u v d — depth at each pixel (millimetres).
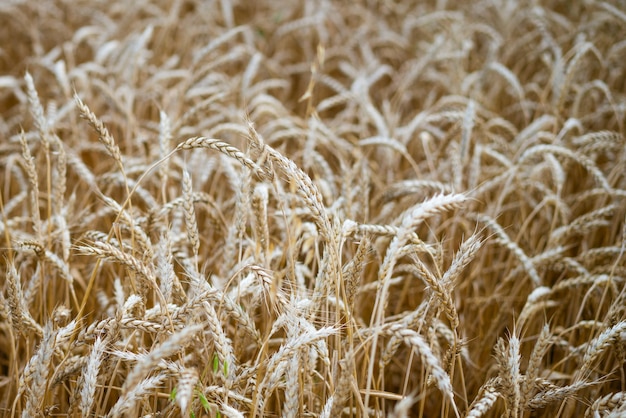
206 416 1702
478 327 2055
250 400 1646
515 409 1638
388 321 1966
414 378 2020
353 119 3342
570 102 3098
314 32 4309
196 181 2164
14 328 1745
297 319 1630
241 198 1803
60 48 3402
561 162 2355
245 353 1892
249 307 1753
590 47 2355
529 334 2045
